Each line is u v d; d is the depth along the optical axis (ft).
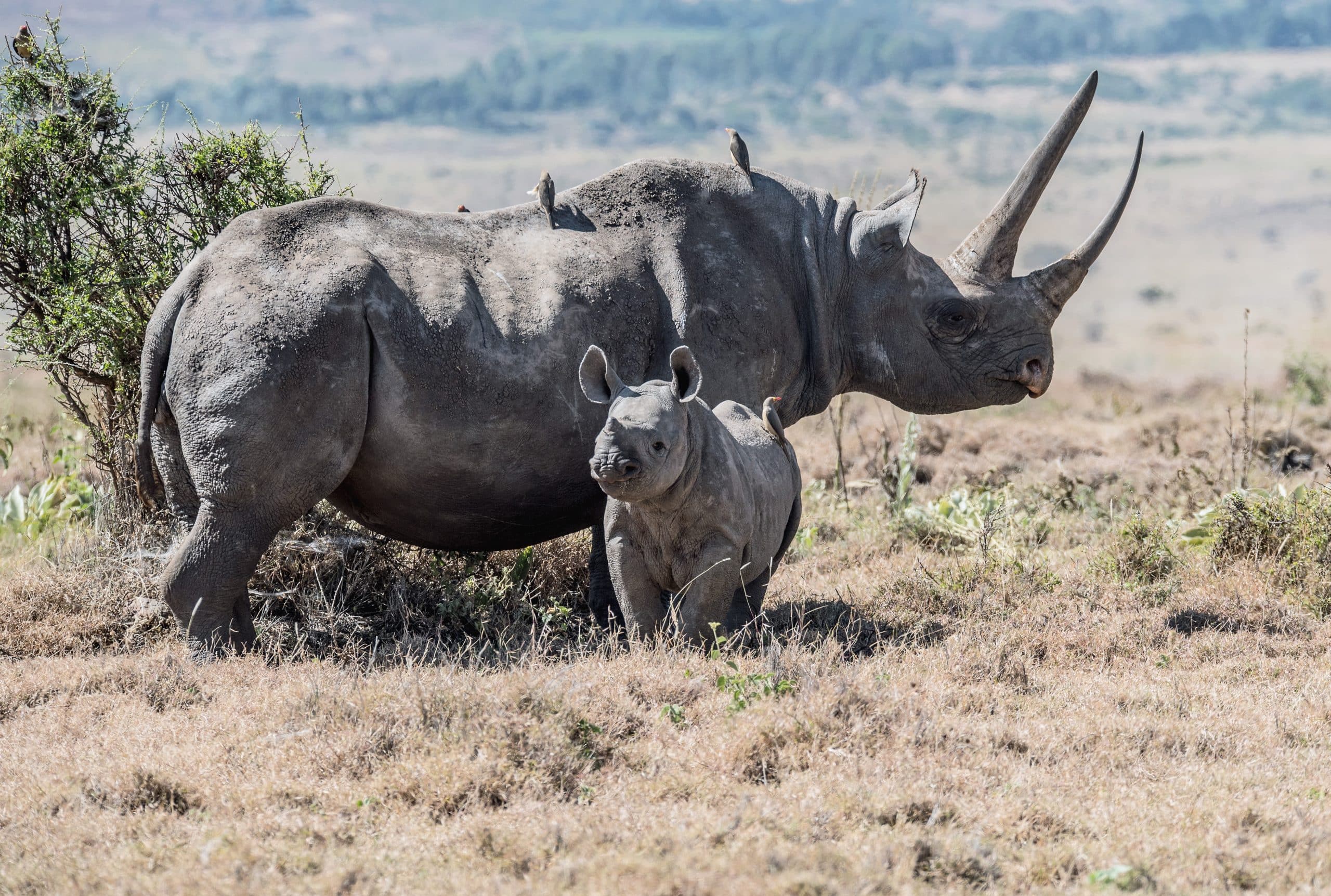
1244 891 58.85
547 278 99.40
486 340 95.66
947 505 142.10
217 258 94.89
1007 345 113.50
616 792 67.46
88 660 95.45
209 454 91.71
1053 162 112.78
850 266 110.93
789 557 129.08
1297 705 83.05
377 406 94.17
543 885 57.11
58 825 65.51
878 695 78.07
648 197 105.70
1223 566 116.88
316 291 92.58
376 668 89.97
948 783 68.39
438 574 111.65
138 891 57.52
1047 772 71.36
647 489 82.07
